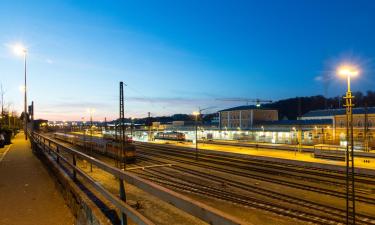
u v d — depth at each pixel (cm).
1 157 2255
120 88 3080
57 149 1388
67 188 912
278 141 6444
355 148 4653
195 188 2352
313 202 1964
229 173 3116
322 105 14125
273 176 2978
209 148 5709
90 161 691
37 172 1537
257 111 8775
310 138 5981
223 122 9631
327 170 3294
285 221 1561
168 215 815
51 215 822
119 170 486
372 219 1644
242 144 6169
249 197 2077
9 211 859
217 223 249
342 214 1712
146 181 385
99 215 553
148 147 6266
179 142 7506
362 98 11319
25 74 4612
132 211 406
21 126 12538
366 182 2630
